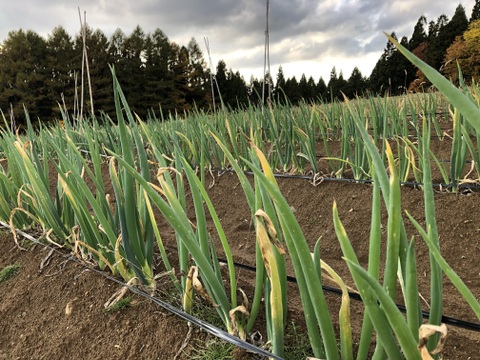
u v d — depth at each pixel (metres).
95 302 1.46
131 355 1.19
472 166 2.28
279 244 0.84
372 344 1.06
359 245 2.33
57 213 1.71
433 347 0.71
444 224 2.22
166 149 3.57
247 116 4.29
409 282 0.67
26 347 1.40
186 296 1.19
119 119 1.23
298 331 1.12
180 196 1.30
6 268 1.89
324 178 2.92
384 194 0.70
